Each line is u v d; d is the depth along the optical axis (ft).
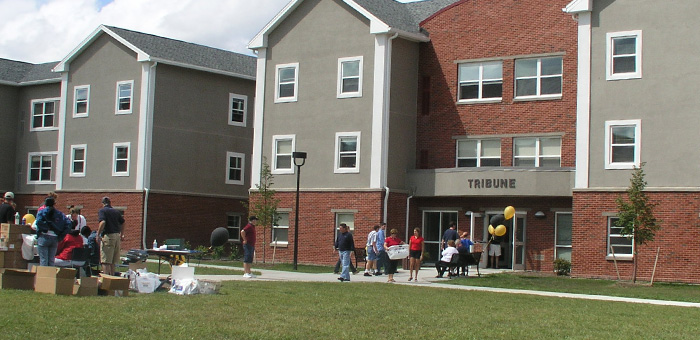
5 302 51.60
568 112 112.16
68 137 157.07
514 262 112.88
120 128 149.07
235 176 158.92
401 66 121.08
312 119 124.57
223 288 69.72
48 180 167.73
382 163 117.60
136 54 147.95
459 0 127.85
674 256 97.71
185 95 151.02
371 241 100.01
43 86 170.09
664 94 99.60
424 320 53.31
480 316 56.85
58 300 54.08
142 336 42.65
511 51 117.08
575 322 55.36
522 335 48.44
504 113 117.08
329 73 123.44
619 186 101.60
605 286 90.07
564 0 113.50
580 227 103.45
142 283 63.82
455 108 120.88
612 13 102.89
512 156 116.16
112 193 148.77
